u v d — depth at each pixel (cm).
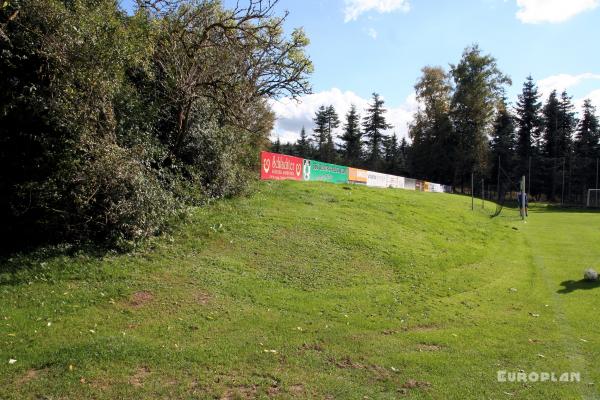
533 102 6619
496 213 2884
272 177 2064
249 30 1381
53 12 880
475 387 529
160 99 1317
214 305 729
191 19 1355
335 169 2723
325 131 8994
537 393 521
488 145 5984
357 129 8044
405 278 1016
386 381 530
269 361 555
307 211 1442
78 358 523
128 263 858
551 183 6266
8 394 448
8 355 523
